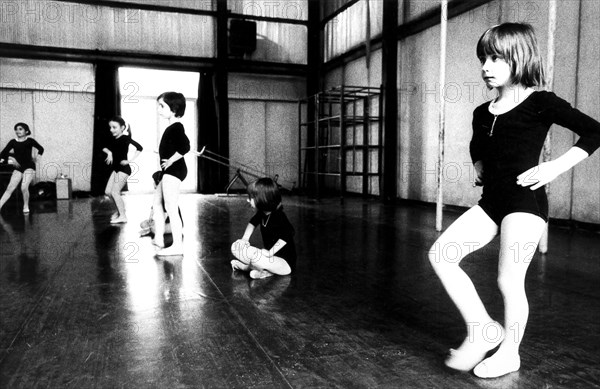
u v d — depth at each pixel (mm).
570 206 5363
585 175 5168
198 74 11195
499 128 1530
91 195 10133
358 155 10078
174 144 3707
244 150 11609
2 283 2891
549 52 3756
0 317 2246
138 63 10391
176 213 3785
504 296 1595
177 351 1835
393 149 8625
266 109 11742
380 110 8867
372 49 9469
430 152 7871
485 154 1594
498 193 1541
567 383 1571
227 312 2332
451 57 7250
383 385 1557
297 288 2791
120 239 4562
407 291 2734
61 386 1535
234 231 5109
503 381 1588
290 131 11953
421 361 1754
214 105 11055
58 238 4605
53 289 2756
